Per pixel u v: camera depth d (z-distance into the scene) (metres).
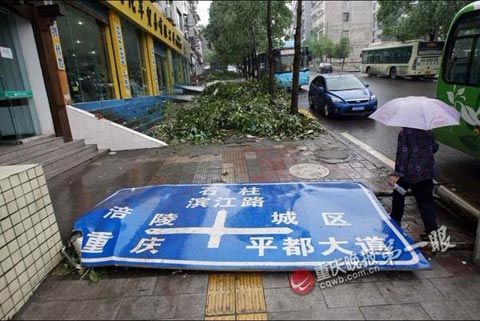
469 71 5.05
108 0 10.87
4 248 2.48
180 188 4.53
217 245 3.10
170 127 9.35
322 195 4.07
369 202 3.85
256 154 6.79
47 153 6.36
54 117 7.32
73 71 9.36
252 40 22.08
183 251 3.04
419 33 25.16
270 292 2.63
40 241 2.88
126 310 2.50
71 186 5.42
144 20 15.30
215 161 6.40
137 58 15.54
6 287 2.47
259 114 9.45
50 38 7.15
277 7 18.92
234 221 3.51
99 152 7.47
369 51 30.30
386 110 3.16
